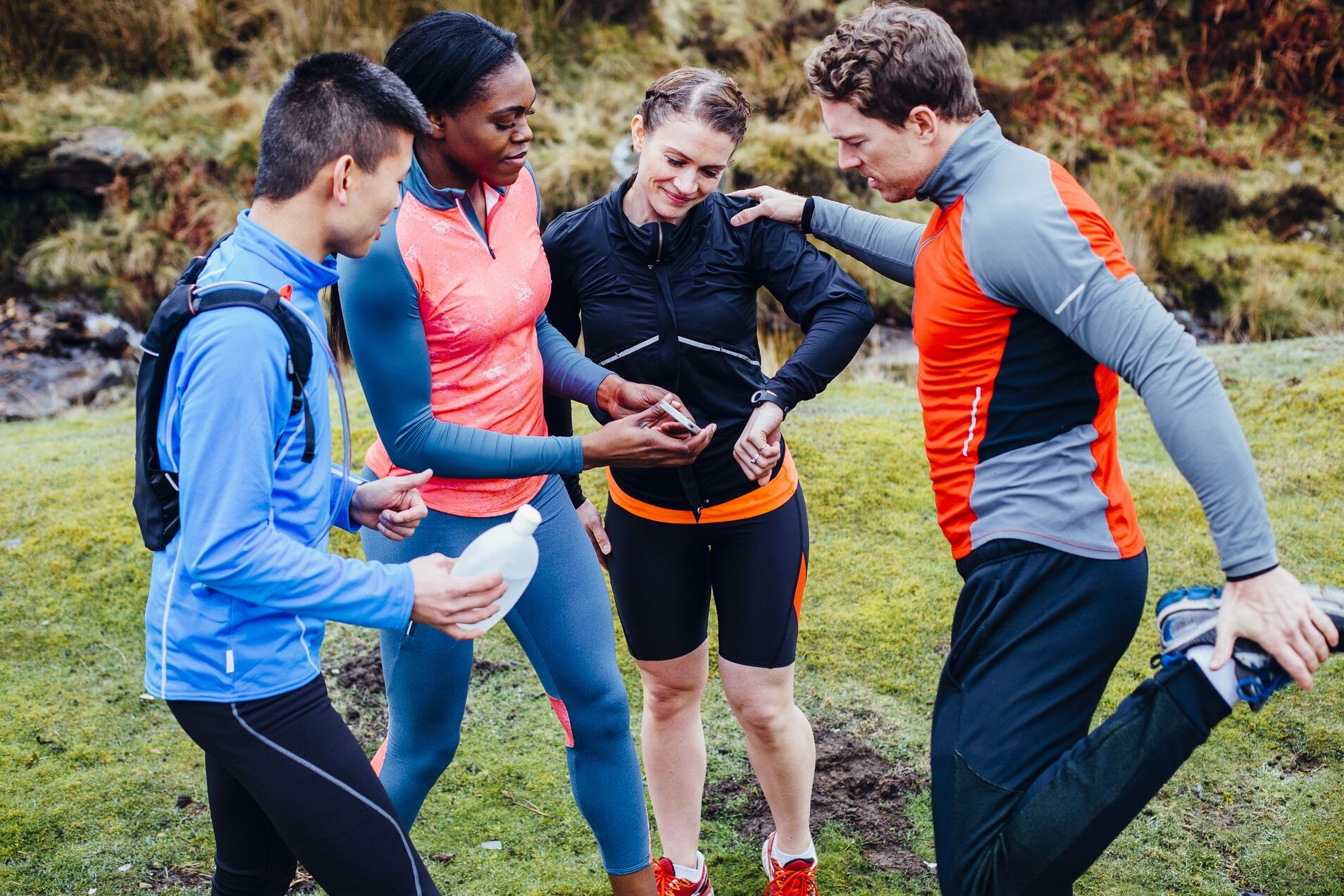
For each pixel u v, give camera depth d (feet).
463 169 6.72
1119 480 6.35
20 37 28.86
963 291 6.12
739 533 7.64
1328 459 13.47
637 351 7.61
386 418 6.84
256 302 5.43
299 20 29.01
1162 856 8.37
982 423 6.28
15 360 23.06
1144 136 30.66
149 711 10.41
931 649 11.07
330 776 5.84
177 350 5.49
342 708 10.55
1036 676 6.14
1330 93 31.71
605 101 29.27
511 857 8.59
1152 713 5.79
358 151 5.63
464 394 7.07
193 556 5.37
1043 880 5.87
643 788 7.50
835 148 27.37
